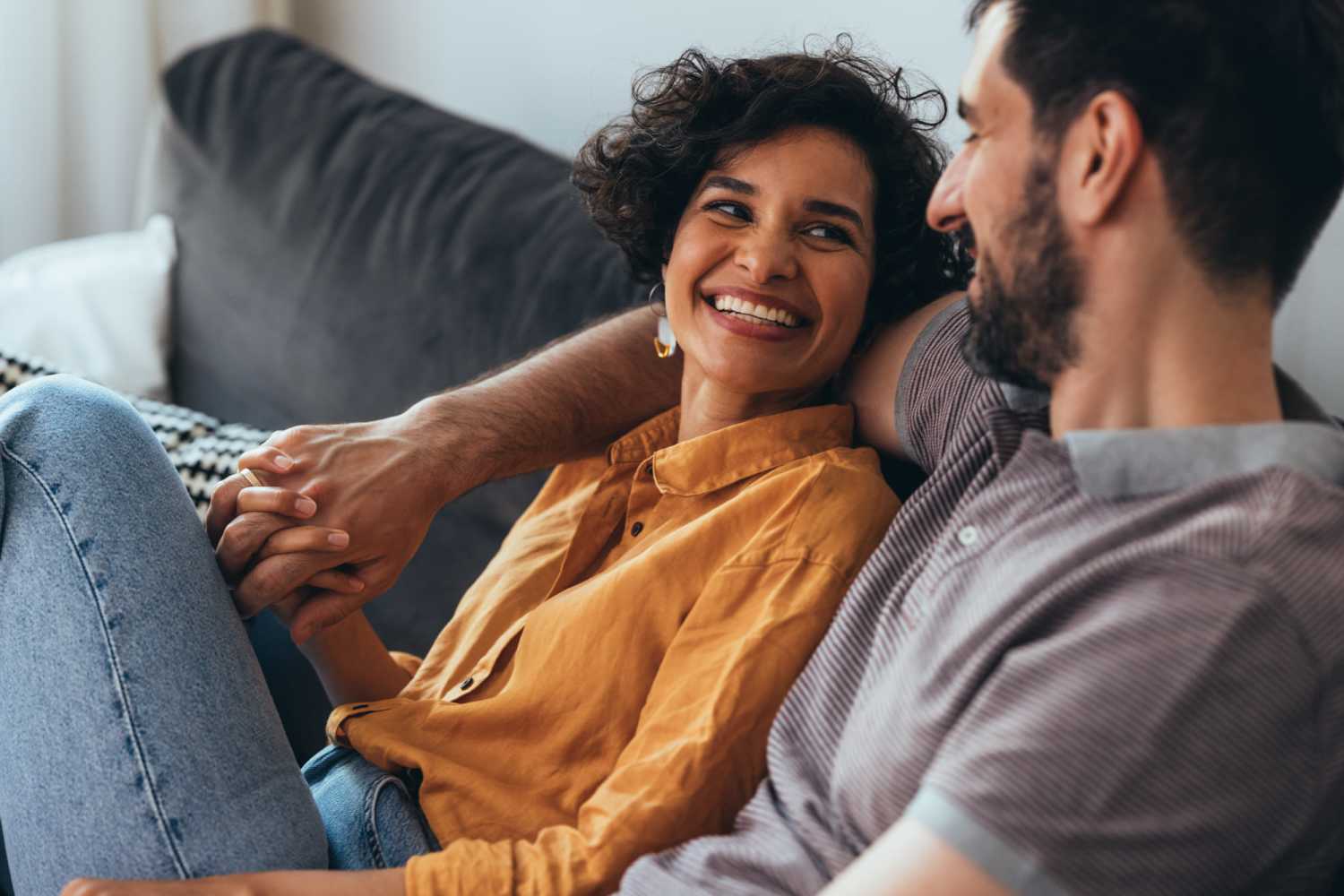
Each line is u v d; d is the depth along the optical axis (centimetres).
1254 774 74
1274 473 78
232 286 205
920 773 83
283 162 204
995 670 81
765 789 95
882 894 73
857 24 181
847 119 114
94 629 100
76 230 261
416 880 94
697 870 90
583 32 217
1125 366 85
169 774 99
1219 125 80
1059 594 79
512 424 124
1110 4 82
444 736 110
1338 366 144
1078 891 72
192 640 102
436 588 170
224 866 99
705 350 116
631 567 109
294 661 149
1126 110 81
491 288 173
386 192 191
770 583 104
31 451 101
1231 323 83
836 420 118
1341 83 80
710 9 199
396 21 248
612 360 132
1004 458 94
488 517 167
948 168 95
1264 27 79
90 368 206
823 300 114
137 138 261
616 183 123
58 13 249
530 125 230
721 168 115
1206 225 81
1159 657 74
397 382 180
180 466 158
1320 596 75
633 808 95
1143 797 73
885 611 92
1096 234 83
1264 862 76
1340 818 82
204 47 226
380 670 126
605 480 123
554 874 94
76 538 100
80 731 99
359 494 113
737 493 115
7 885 135
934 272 123
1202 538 76
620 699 106
